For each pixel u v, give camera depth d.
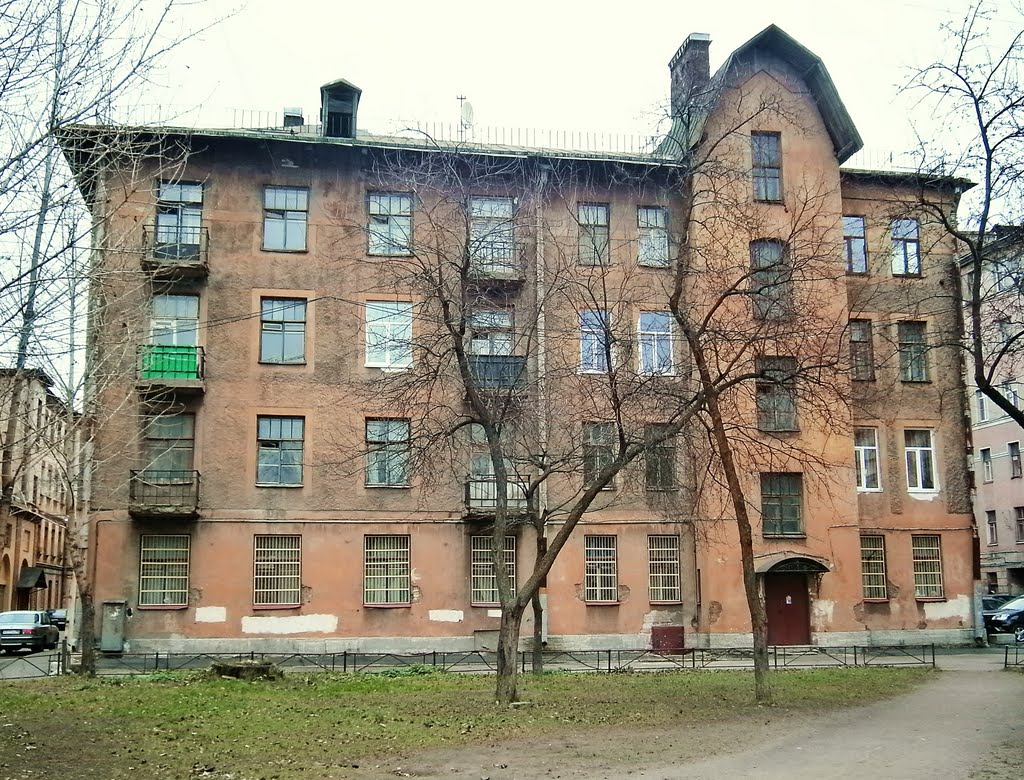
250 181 32.88
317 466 31.80
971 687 22.62
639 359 28.77
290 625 31.11
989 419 60.50
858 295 36.09
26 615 42.34
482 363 28.75
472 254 23.28
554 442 28.11
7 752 13.62
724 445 20.72
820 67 35.12
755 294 22.28
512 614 19.72
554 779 12.32
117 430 30.66
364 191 33.34
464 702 19.56
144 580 30.70
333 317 32.56
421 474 27.66
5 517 17.84
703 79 34.12
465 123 31.17
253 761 13.45
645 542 33.56
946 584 36.38
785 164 35.03
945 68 20.00
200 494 31.05
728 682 23.53
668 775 12.52
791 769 12.89
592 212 34.53
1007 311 30.27
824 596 33.69
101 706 18.47
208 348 31.77
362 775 12.59
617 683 23.33
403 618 31.80
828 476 29.69
